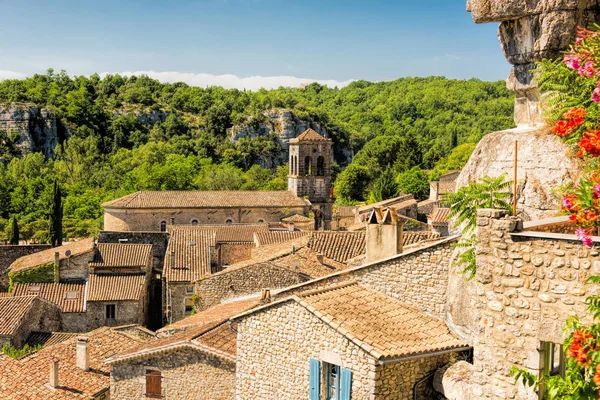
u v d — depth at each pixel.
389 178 134.12
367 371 15.78
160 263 73.75
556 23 14.10
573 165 13.45
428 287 17.98
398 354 15.54
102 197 139.38
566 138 11.26
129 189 138.75
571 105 10.87
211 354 23.53
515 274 10.54
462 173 16.00
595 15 14.31
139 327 41.19
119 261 59.25
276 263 36.31
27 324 46.06
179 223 91.31
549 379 9.52
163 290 54.19
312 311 17.08
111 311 54.41
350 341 16.16
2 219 126.31
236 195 94.81
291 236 58.38
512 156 14.63
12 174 157.25
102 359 32.38
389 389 15.80
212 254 56.69
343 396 16.34
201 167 173.88
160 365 24.55
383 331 16.67
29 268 57.59
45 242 106.00
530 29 14.62
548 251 10.16
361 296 18.55
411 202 89.88
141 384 24.88
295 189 100.94
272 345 18.44
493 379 10.87
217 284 38.62
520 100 15.52
